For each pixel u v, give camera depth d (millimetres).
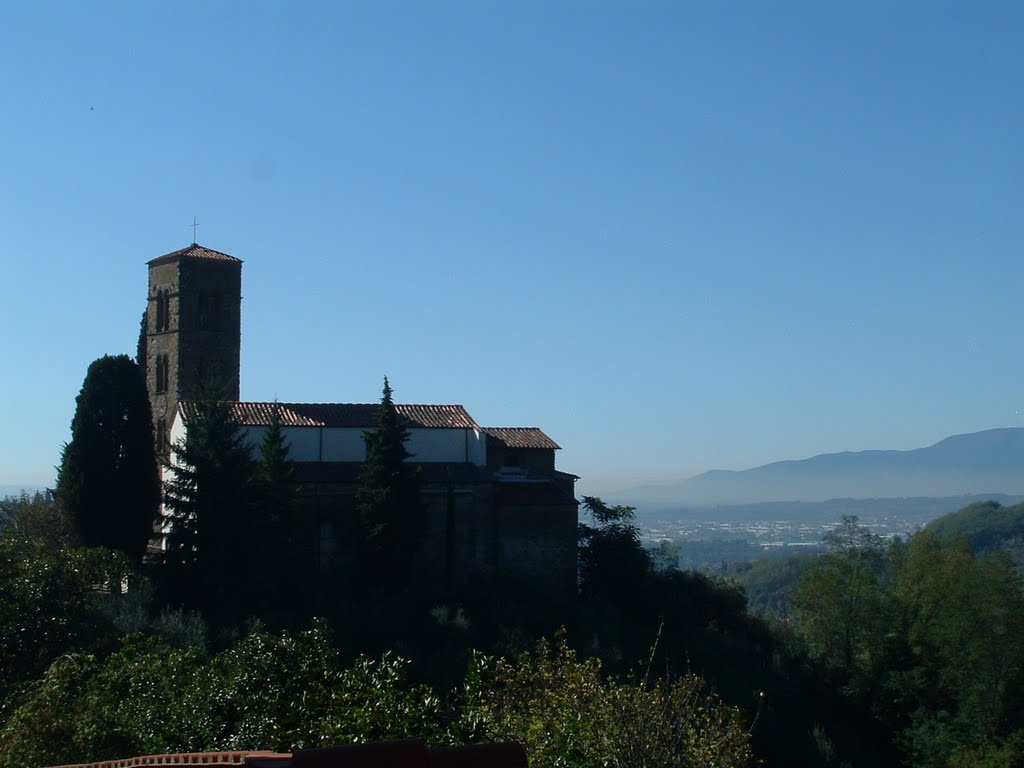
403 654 56375
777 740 55406
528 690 21312
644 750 17578
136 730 19875
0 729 20609
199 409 62656
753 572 167125
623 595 70938
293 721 17359
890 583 75250
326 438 70250
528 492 71750
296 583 61594
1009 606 64688
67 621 34875
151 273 80188
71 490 63906
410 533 65250
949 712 62531
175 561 59438
